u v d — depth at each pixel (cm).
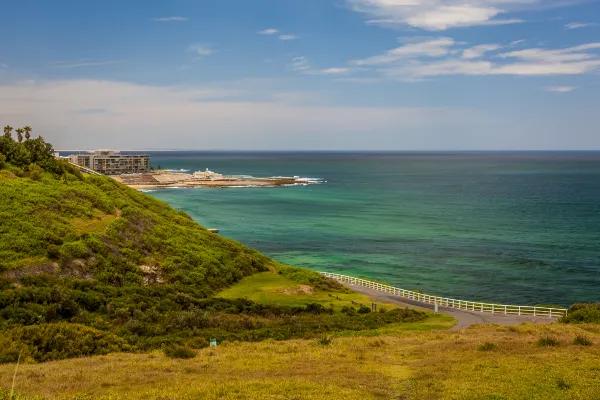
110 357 2327
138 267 4584
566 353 2178
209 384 1727
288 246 9181
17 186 4938
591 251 8481
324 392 1648
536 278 6906
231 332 3191
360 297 5272
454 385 1728
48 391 1644
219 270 5269
